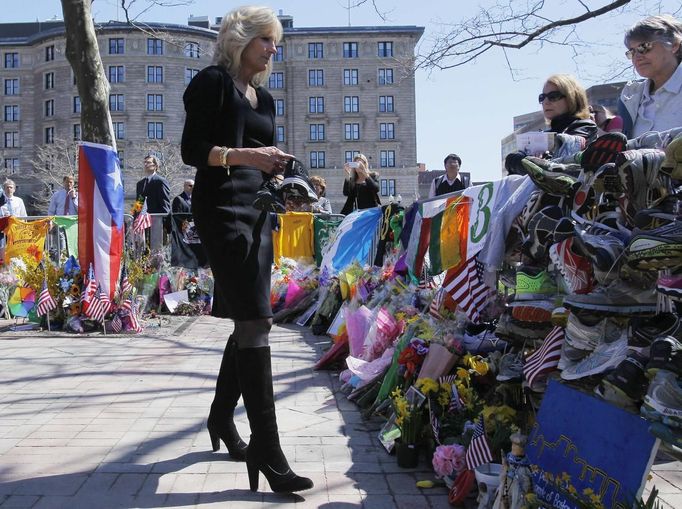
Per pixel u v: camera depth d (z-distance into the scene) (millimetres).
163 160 60781
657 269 2074
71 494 2986
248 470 3021
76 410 4391
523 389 3090
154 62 72062
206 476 3213
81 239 7578
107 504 2877
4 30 81250
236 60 3113
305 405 4629
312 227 9984
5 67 76500
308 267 9453
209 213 2992
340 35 75000
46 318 7973
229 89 3037
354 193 9391
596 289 2418
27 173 76250
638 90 3713
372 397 4520
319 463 3453
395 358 4281
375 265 6414
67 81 74125
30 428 3986
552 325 2879
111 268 7617
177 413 4316
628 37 3516
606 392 2312
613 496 2125
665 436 1943
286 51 75312
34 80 76562
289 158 2941
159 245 9945
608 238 2336
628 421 2150
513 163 3066
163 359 6141
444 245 3996
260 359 3000
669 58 3426
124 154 71688
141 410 4395
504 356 3252
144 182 10656
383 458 3533
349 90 75188
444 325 3945
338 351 5793
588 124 3332
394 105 75438
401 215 5684
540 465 2459
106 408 4438
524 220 3010
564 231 2389
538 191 2982
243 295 2955
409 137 75500
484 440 2996
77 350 6598
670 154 2053
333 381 5371
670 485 3100
